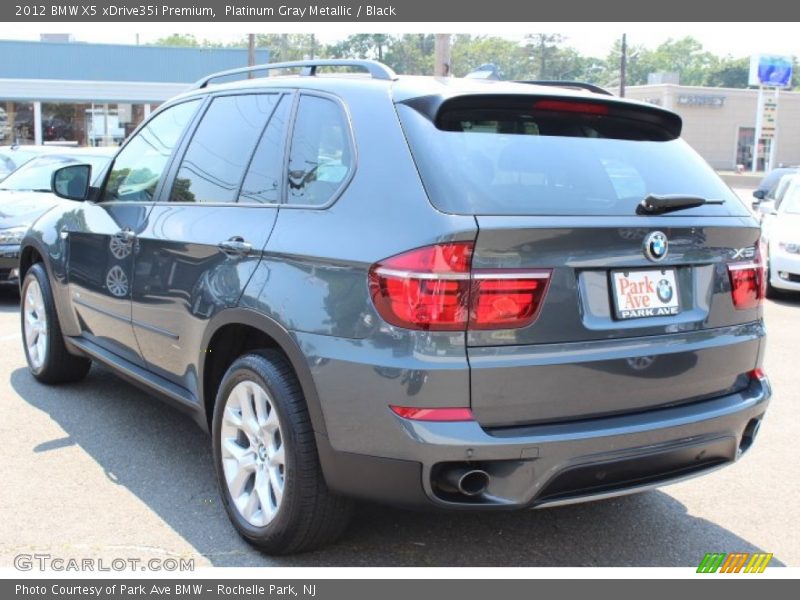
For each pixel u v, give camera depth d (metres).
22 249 5.81
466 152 3.07
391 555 3.45
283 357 3.33
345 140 3.30
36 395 5.48
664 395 3.15
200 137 4.23
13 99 32.75
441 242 2.79
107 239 4.64
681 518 3.90
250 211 3.61
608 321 3.01
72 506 3.82
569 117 3.43
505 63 65.19
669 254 3.14
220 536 3.57
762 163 59.62
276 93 3.83
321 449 3.07
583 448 2.91
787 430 5.19
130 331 4.45
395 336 2.85
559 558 3.47
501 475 2.87
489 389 2.82
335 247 3.07
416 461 2.83
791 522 3.87
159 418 5.07
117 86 34.09
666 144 3.63
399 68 50.81
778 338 8.19
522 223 2.84
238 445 3.58
